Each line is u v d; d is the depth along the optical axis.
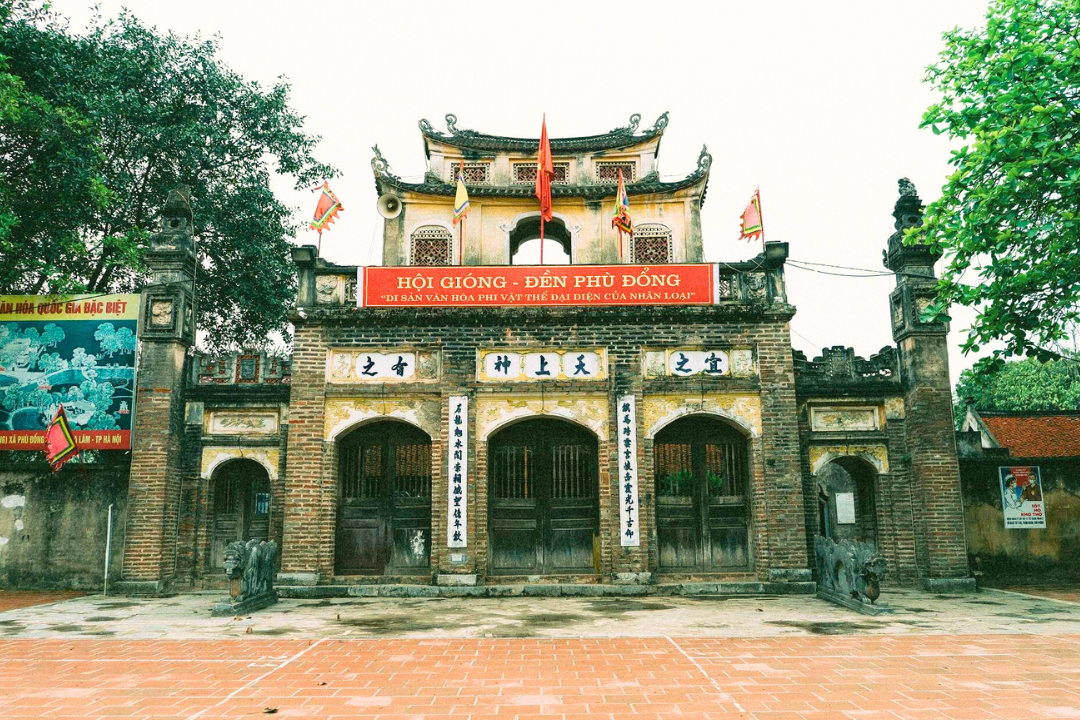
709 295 13.70
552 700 6.10
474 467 13.08
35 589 13.83
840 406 14.22
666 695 6.24
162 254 14.47
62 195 15.57
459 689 6.47
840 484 23.58
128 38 19.44
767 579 12.80
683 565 13.38
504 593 12.61
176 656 7.90
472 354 13.45
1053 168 9.60
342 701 6.13
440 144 17.28
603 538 13.00
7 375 14.46
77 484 14.20
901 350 14.28
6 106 13.77
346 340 13.55
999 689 6.36
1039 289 10.41
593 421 13.31
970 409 19.50
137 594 13.11
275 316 22.12
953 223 10.64
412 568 13.33
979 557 14.17
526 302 13.64
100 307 14.69
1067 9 9.57
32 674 7.11
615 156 17.34
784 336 13.55
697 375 13.51
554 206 16.92
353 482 13.61
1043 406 29.53
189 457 14.15
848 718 5.59
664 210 16.84
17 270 15.62
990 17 10.30
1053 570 14.19
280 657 7.82
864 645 8.30
